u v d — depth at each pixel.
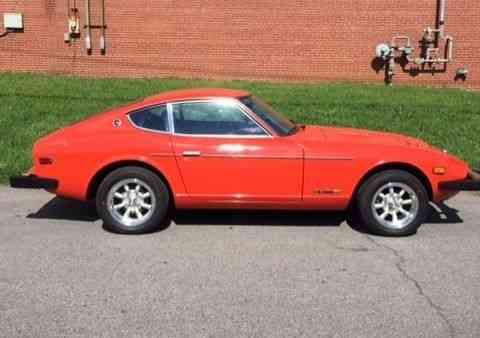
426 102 15.34
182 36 20.17
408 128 12.04
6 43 20.25
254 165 6.14
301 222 6.75
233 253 5.71
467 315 4.39
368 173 6.21
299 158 6.13
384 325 4.21
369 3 19.83
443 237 6.28
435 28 19.86
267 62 20.28
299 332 4.09
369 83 20.22
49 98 14.48
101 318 4.29
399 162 6.15
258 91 16.75
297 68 20.30
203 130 6.25
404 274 5.20
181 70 20.36
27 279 5.01
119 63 20.31
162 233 6.32
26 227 6.52
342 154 6.14
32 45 20.30
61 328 4.13
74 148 6.21
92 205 7.43
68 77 19.28
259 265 5.39
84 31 20.19
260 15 20.02
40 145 6.33
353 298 4.67
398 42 20.00
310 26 20.03
